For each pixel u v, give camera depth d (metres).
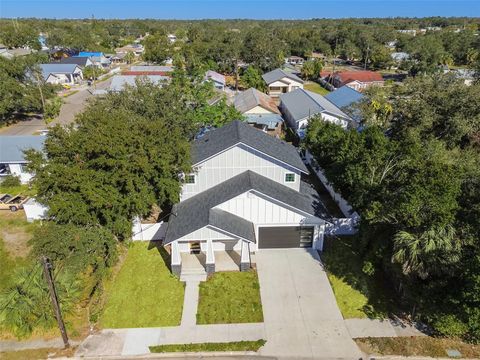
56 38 120.44
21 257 25.12
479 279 14.77
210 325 19.22
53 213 20.58
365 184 22.27
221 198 24.20
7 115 55.94
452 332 17.09
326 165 32.56
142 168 22.05
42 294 19.14
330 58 123.69
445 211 16.34
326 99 59.31
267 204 23.94
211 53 96.38
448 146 32.19
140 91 35.22
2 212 30.70
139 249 25.33
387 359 17.33
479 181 18.41
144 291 21.53
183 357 17.53
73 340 18.36
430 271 17.47
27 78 58.66
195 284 22.08
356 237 24.91
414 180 17.94
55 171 20.89
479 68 60.50
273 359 17.33
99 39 142.75
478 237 16.20
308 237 25.16
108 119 24.17
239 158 26.11
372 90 44.72
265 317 19.72
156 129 24.00
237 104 55.66
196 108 39.97
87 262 20.48
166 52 104.38
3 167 36.59
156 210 30.05
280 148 28.92
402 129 34.56
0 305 19.06
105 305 20.47
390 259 19.50
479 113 32.16
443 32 136.25
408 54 107.44
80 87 79.56
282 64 95.62
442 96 32.81
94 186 21.16
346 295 21.20
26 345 18.14
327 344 18.06
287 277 22.62
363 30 133.50
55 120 54.84
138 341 18.28
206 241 22.48
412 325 19.14
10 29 125.81
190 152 27.61
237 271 23.16
